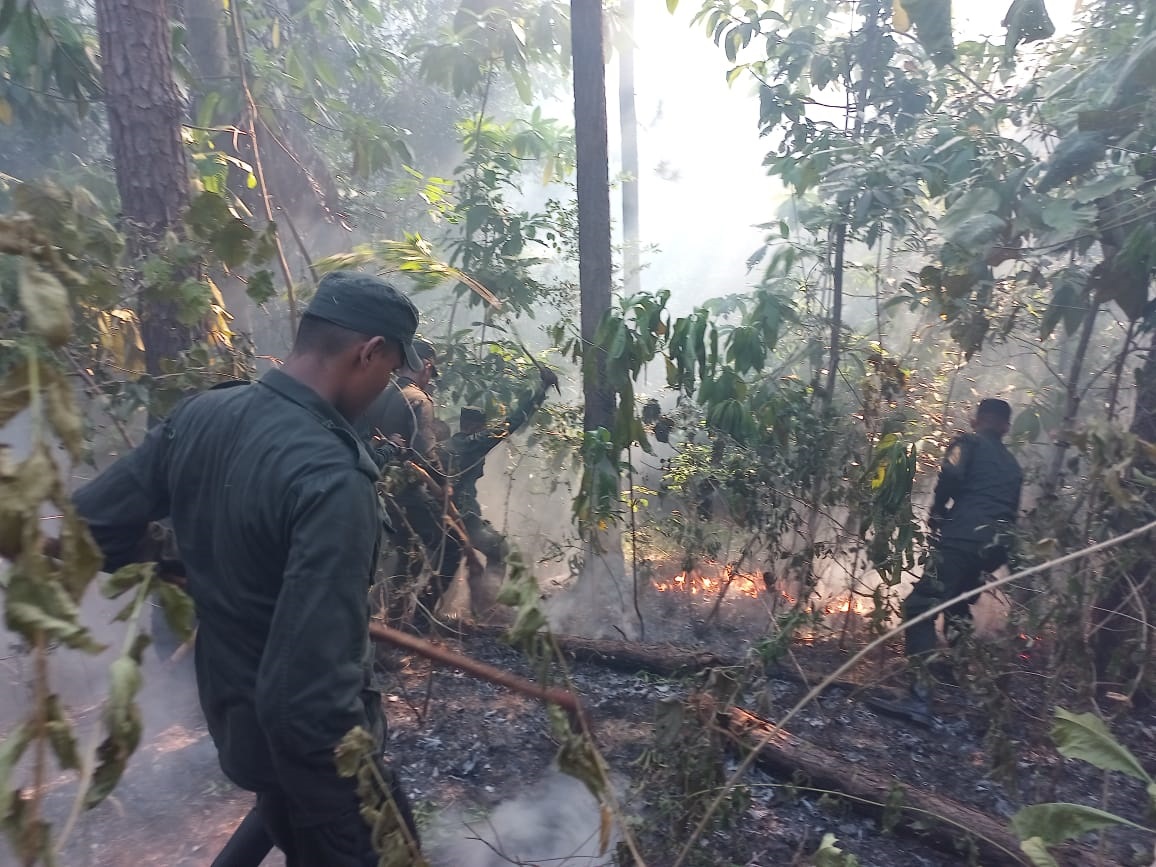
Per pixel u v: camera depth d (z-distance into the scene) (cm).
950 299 412
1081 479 376
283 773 153
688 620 460
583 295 480
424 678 365
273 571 159
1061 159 379
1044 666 384
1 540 92
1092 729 169
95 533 172
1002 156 421
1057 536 320
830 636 431
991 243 394
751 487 407
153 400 309
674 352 372
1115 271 379
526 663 383
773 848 266
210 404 173
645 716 345
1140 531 179
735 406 398
